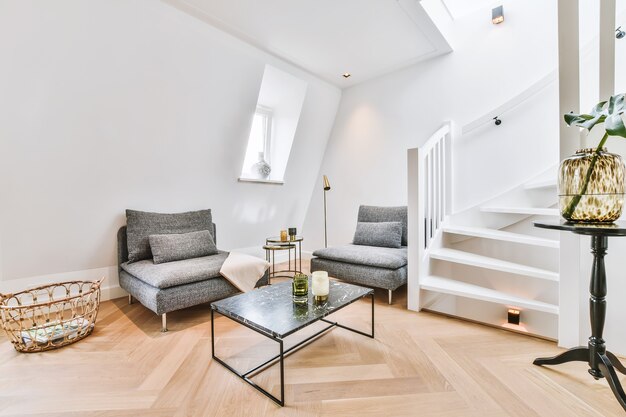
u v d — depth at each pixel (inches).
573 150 66.8
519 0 107.0
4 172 81.4
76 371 62.9
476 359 67.0
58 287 99.3
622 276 67.0
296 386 57.9
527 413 50.1
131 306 102.1
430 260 103.6
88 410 51.3
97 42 81.4
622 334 67.4
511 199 105.4
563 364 64.5
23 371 62.6
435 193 107.3
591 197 51.6
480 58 115.2
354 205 157.3
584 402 52.6
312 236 176.6
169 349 72.5
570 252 69.3
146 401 53.6
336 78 144.9
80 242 101.0
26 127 80.4
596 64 92.0
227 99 115.7
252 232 153.9
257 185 145.9
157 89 97.5
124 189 105.7
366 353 70.1
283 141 151.6
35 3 70.1
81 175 94.3
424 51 120.3
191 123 111.0
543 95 101.1
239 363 66.1
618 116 47.4
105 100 89.7
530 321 96.1
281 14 93.6
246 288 96.4
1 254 88.2
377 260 102.3
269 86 139.8
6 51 71.6
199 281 89.0
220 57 105.1
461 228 107.3
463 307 108.7
